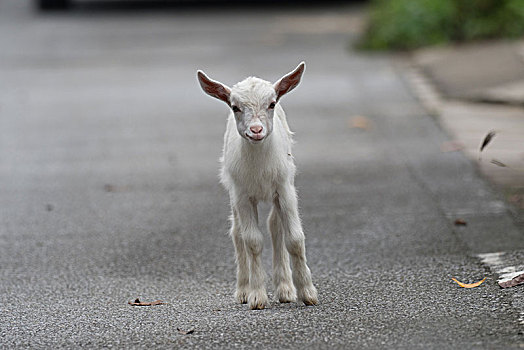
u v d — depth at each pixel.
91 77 22.78
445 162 14.18
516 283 8.41
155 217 12.26
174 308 8.46
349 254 10.25
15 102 20.20
